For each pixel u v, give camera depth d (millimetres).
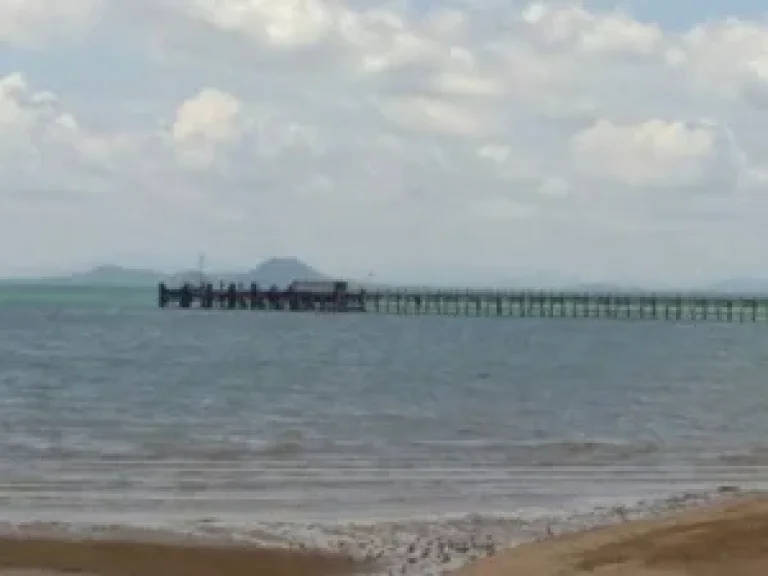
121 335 98500
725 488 24375
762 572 14438
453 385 54719
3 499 22297
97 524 19812
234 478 25250
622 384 56344
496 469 27109
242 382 53875
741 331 118438
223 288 147250
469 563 16719
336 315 148500
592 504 22453
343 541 18766
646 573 14609
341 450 30031
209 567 17016
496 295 139875
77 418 37156
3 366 62031
